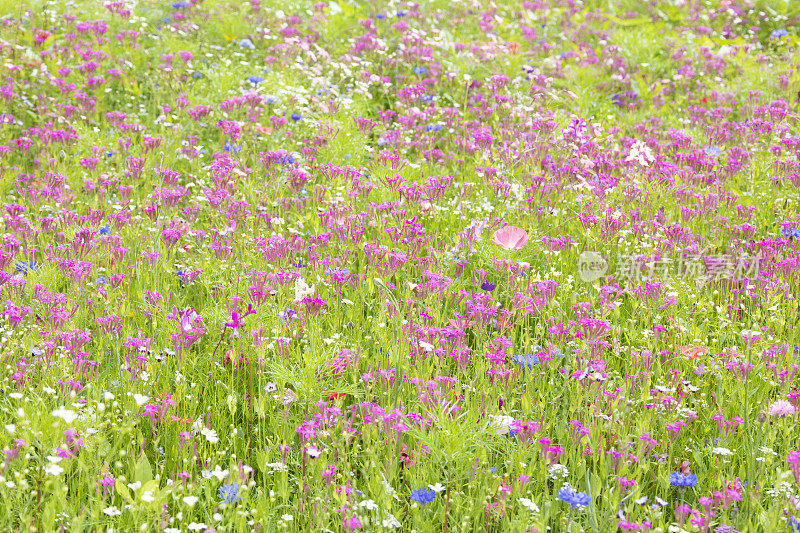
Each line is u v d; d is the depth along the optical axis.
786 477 3.70
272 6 11.23
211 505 3.57
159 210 5.96
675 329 5.04
